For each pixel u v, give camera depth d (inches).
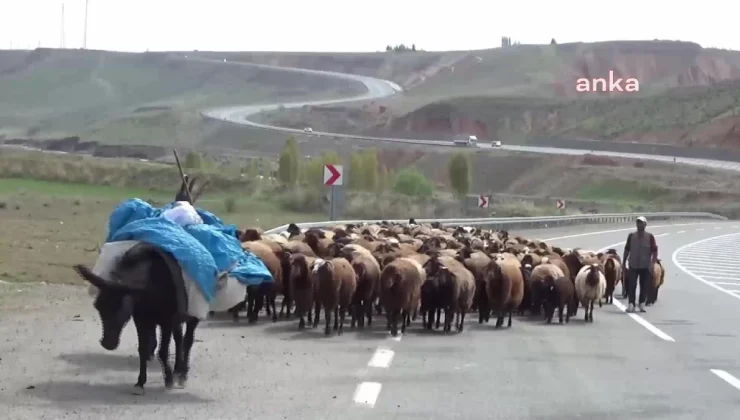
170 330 410.9
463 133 5713.6
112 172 2645.2
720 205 3592.5
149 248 399.2
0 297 711.7
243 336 597.3
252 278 457.7
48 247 1145.4
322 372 479.5
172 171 2696.9
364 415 382.9
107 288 381.1
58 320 606.5
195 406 386.9
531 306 809.5
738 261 1590.8
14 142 5236.2
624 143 4662.9
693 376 514.6
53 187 2374.5
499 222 2042.3
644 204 3582.7
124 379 437.4
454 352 571.5
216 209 2148.1
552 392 450.9
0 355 477.7
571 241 1886.1
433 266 672.4
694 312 862.5
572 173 4042.8
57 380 426.3
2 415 354.3
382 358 532.7
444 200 2696.9
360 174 2984.7
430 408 402.3
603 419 394.9
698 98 5378.9
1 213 1656.0
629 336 684.7
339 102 7121.1
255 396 412.8
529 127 5713.6
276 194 2450.8
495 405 414.3
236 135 5251.0
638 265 852.0
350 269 636.7
